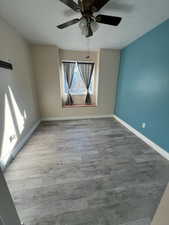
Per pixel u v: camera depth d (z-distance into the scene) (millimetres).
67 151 2139
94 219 1079
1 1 1442
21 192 1342
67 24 1626
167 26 1827
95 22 1582
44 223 1047
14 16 1773
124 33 2350
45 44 3051
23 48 2598
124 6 1552
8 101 1914
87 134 2818
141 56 2512
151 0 1444
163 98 1972
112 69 3602
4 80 1830
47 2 1472
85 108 3916
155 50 2102
